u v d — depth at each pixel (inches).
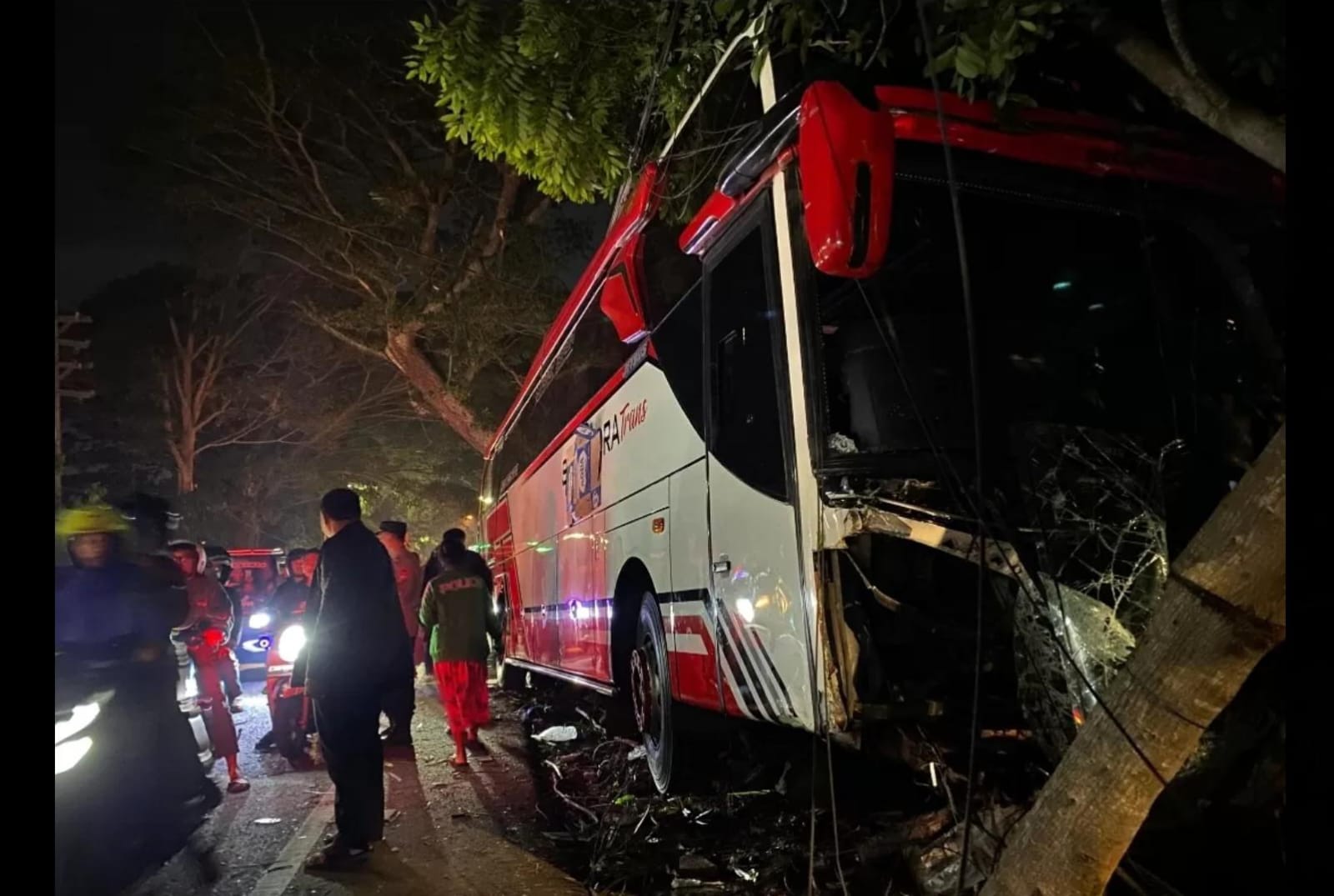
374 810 203.0
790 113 142.9
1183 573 91.9
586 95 253.8
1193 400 168.6
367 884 187.3
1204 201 173.9
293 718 314.3
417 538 1643.7
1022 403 160.6
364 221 725.9
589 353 310.3
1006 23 133.3
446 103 245.4
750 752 226.8
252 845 218.2
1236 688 90.2
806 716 150.0
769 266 160.6
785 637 155.2
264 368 1395.2
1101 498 143.7
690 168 232.2
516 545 469.1
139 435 1457.9
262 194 741.9
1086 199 169.2
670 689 222.2
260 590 681.6
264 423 1485.0
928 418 152.9
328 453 1505.9
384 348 840.3
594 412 301.6
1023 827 103.6
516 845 212.1
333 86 687.1
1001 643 148.3
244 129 711.1
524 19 237.3
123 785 181.2
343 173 732.7
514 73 240.4
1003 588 145.4
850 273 127.7
